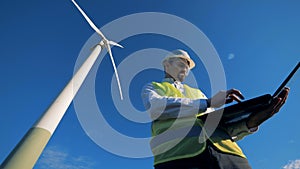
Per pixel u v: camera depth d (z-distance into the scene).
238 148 1.17
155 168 1.09
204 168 1.00
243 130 1.23
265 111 1.13
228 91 1.12
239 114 1.16
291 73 1.05
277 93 1.13
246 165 1.08
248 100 1.08
